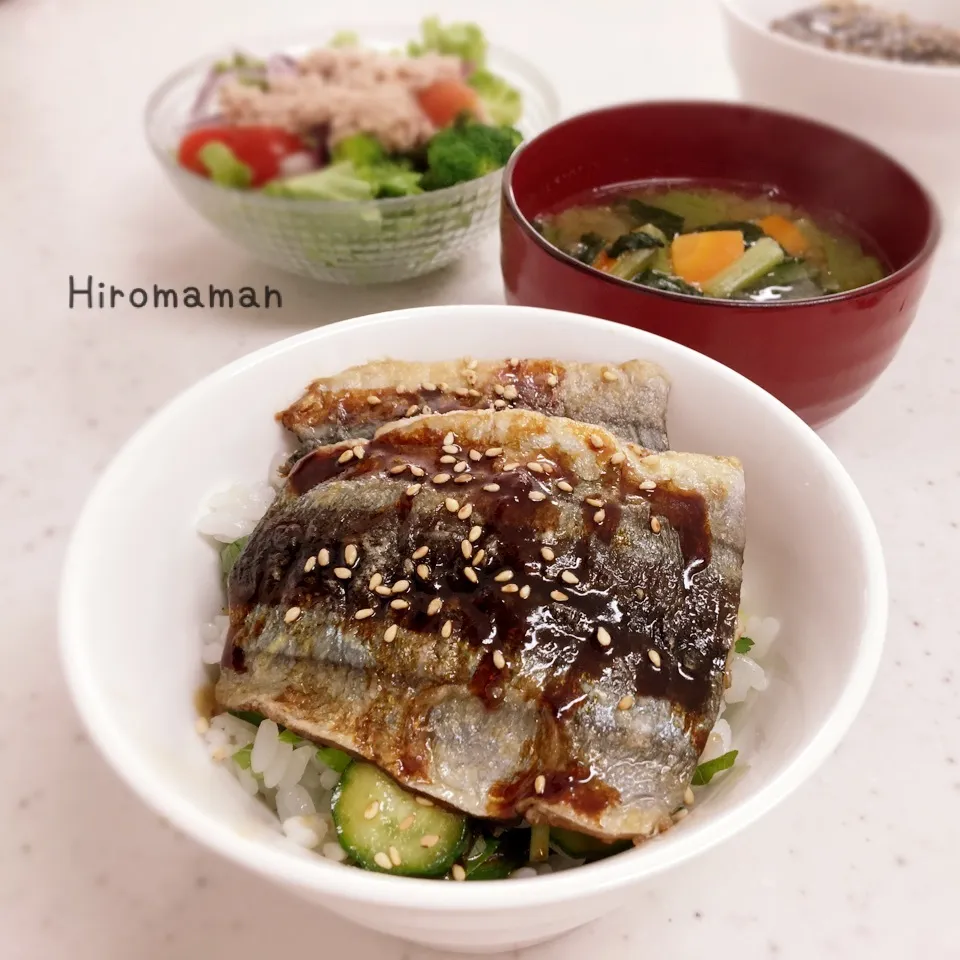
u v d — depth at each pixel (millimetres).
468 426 213
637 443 227
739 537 205
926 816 222
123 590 189
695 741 181
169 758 176
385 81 388
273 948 200
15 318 353
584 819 173
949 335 349
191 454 214
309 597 193
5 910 204
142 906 205
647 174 339
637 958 200
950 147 363
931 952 201
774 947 202
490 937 171
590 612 187
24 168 446
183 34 583
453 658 183
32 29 585
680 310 249
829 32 408
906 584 269
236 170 344
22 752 230
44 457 303
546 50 563
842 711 168
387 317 237
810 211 329
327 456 214
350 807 185
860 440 309
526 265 274
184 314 357
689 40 578
